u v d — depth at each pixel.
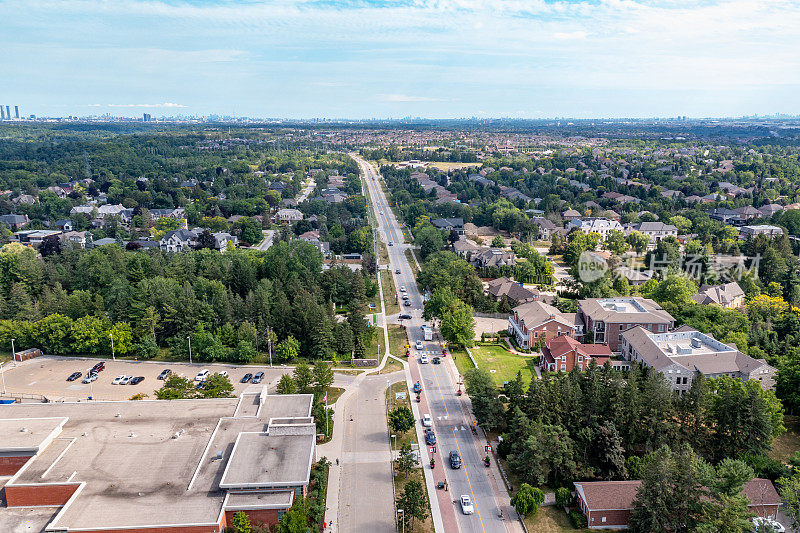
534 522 95.25
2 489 87.00
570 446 105.00
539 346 165.38
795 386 126.31
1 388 141.88
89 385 144.00
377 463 111.12
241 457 91.94
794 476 97.44
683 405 110.69
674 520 89.44
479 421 120.69
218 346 159.00
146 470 89.62
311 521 91.31
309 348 165.00
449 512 97.19
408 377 150.50
